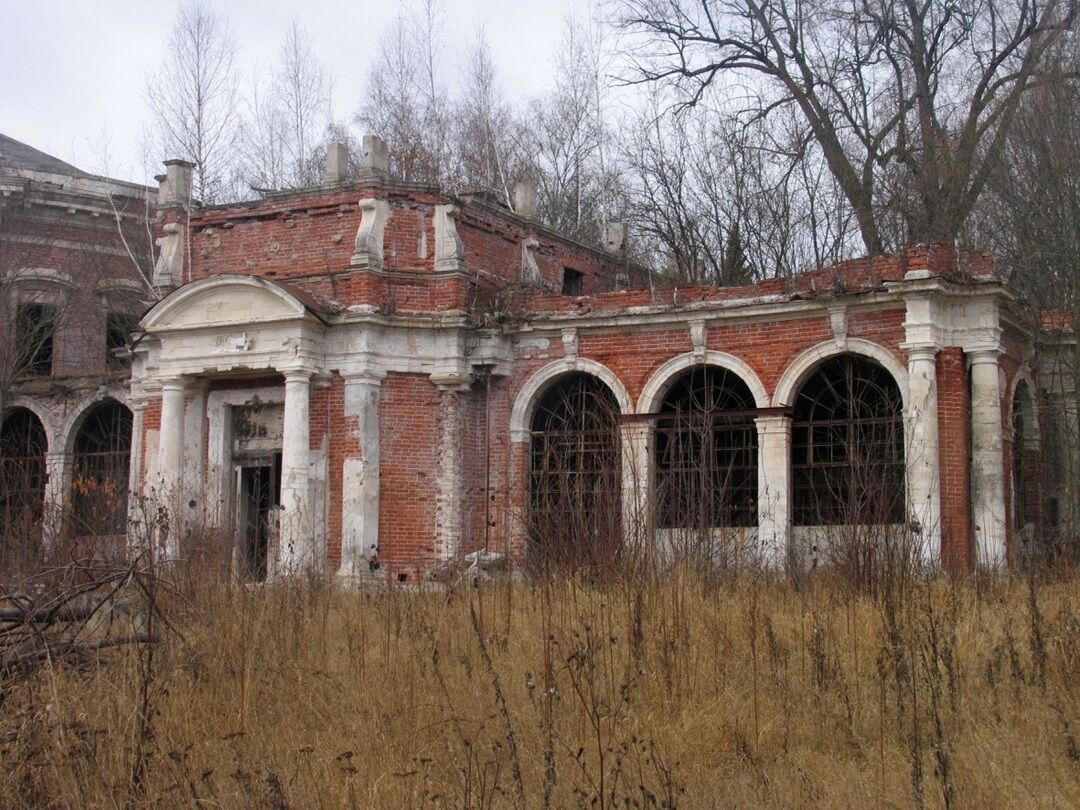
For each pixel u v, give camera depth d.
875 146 34.34
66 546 16.22
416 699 11.42
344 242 26.11
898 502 22.58
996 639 12.87
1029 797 8.95
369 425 25.33
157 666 11.59
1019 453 27.22
